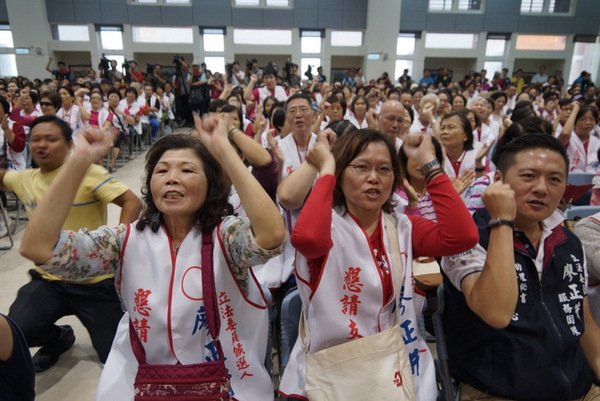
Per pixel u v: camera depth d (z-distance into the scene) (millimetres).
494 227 1102
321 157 1128
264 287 1592
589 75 12578
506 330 1189
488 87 12383
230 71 11047
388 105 2730
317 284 1128
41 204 955
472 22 14719
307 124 2676
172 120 9883
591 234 1442
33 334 1695
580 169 3793
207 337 1115
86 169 993
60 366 2061
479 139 4621
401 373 1068
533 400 1175
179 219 1128
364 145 1142
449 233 1110
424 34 14789
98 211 1843
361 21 14547
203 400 1029
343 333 1145
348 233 1156
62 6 13516
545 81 14070
